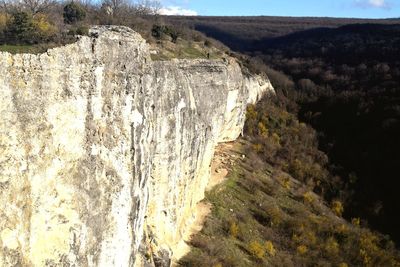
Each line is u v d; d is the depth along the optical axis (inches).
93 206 724.0
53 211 653.3
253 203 1587.1
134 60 813.9
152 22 1811.0
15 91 583.2
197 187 1359.5
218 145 1915.6
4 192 568.1
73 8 1301.7
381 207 1793.8
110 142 759.1
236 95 1847.9
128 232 828.6
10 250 572.7
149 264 936.3
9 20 775.1
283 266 1305.4
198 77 1317.7
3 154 568.1
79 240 694.5
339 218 1712.6
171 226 1085.1
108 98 747.4
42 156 630.5
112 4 1680.6
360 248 1498.5
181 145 1090.7
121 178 786.2
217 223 1362.0
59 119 656.4
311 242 1459.2
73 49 673.0
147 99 874.8
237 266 1194.0
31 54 604.7
